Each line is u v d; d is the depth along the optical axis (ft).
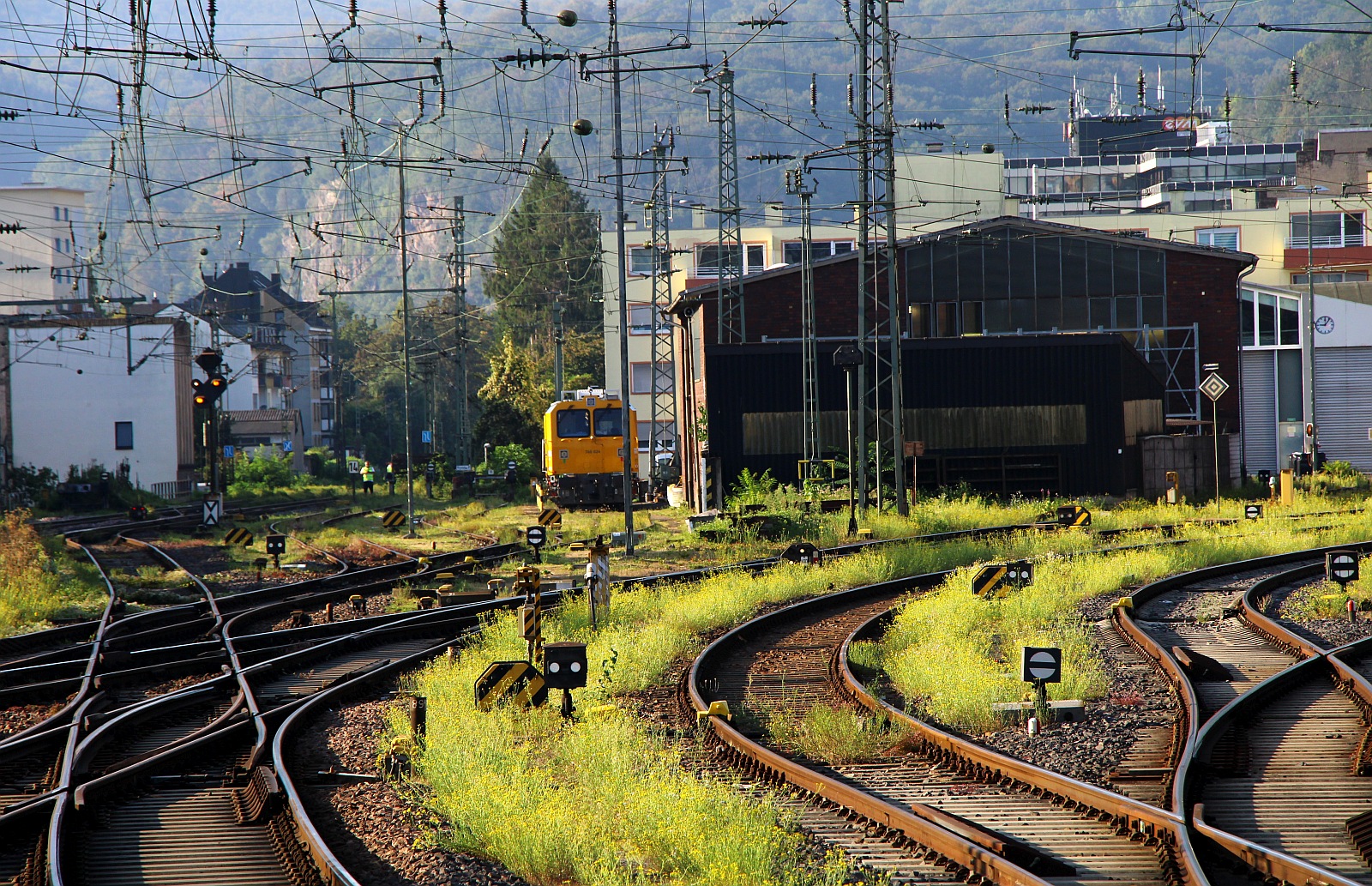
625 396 394.52
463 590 322.14
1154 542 368.07
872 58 434.71
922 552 344.69
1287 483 490.90
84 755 147.84
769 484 507.71
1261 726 156.46
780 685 192.34
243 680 196.44
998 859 100.32
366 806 128.88
